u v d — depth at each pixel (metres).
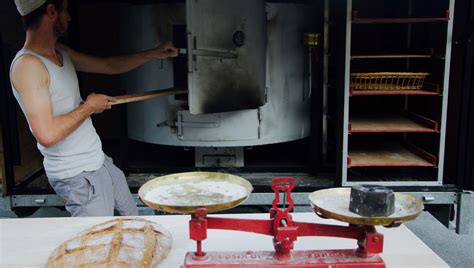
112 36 3.60
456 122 2.59
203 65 2.23
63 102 1.73
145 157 3.12
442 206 2.58
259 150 3.22
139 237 1.04
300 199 2.53
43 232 1.17
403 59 3.04
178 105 2.59
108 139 3.70
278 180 0.94
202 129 2.59
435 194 2.46
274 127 2.66
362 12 3.22
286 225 0.93
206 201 0.93
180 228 1.19
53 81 1.69
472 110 2.37
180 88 2.46
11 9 2.62
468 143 2.40
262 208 2.58
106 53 3.62
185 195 0.97
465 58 2.33
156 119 2.69
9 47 2.56
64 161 1.78
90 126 1.90
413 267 0.99
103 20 3.58
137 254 0.97
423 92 2.44
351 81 2.56
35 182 2.70
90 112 1.74
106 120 3.72
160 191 1.00
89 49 3.63
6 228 1.19
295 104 2.74
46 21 1.66
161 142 2.71
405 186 2.50
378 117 2.95
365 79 2.54
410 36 3.01
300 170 2.80
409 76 2.52
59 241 1.12
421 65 2.80
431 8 2.63
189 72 2.20
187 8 2.14
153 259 0.99
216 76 2.29
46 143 1.58
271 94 2.61
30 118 1.57
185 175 1.08
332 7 2.94
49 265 0.96
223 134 2.59
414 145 2.88
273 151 3.20
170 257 1.04
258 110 2.58
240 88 2.39
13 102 2.59
